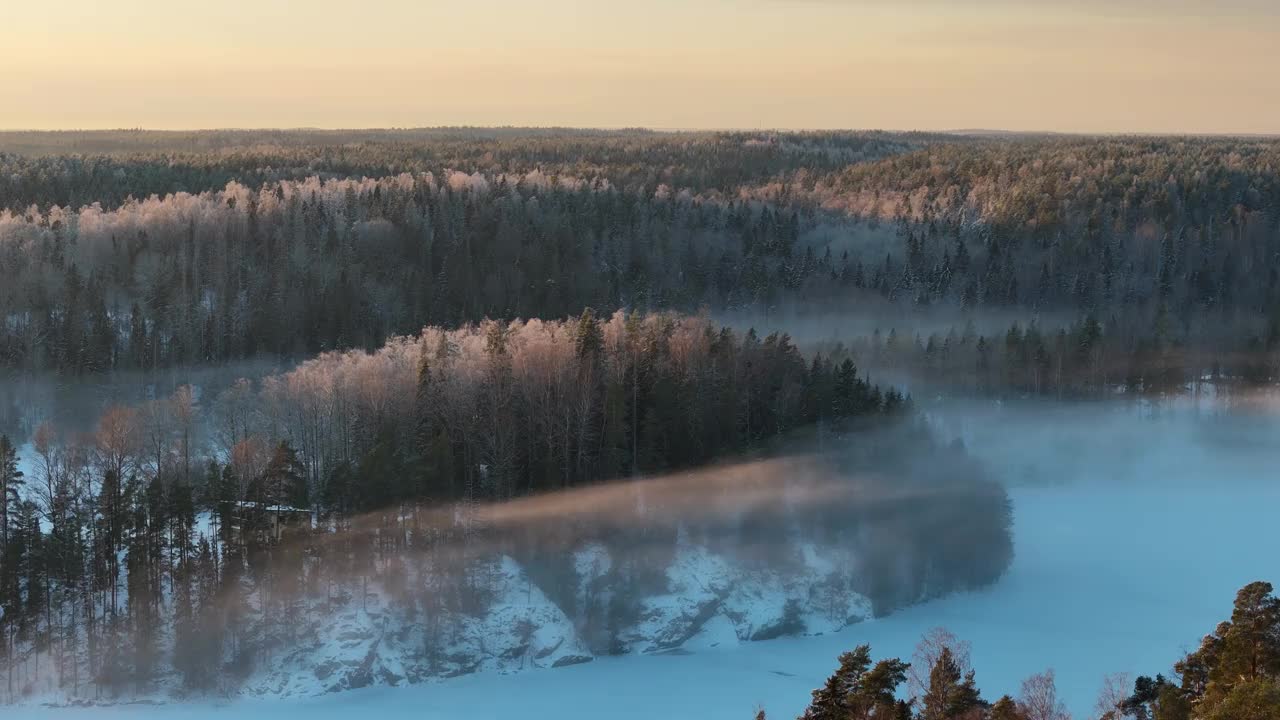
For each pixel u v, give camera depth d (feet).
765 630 347.15
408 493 329.52
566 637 329.93
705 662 330.34
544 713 296.10
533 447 367.04
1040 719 233.96
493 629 324.60
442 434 347.77
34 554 299.38
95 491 345.72
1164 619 356.79
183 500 313.32
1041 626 352.08
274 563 313.53
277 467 323.16
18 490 349.82
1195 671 202.39
